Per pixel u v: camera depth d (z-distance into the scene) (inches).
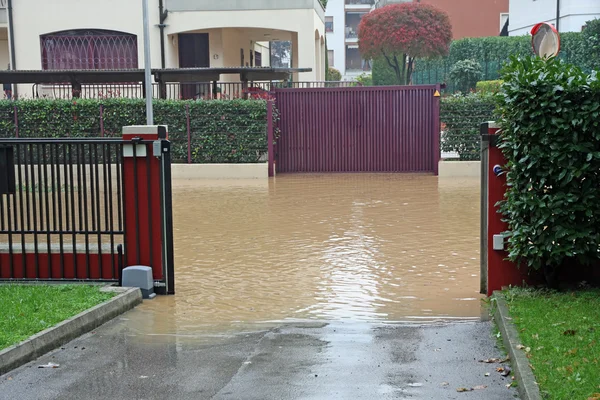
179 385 196.1
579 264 276.5
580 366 183.8
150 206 300.4
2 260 309.7
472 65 1405.0
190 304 288.7
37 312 250.7
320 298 295.0
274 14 1004.6
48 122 815.7
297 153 832.3
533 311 239.6
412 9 1386.6
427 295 296.4
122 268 302.0
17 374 206.4
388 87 811.4
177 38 1033.5
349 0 2625.5
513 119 260.2
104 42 1010.1
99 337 243.3
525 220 264.5
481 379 195.2
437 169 783.1
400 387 190.5
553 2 1360.7
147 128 296.7
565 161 251.3
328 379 198.1
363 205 559.8
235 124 800.9
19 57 1010.7
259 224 478.6
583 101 248.7
